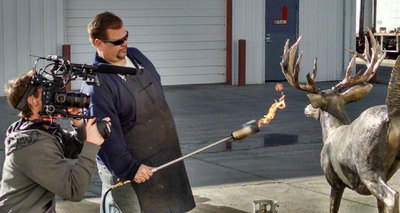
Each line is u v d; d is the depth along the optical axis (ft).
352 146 21.09
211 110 52.44
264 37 67.00
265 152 38.99
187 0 64.44
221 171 34.53
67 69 15.34
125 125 19.33
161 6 63.72
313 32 68.80
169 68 64.59
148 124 19.49
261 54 66.95
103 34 18.66
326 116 22.90
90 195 29.99
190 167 35.35
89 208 28.12
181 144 40.93
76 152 15.90
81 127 15.51
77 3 60.80
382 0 97.40
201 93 60.59
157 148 19.65
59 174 14.62
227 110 52.44
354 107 53.98
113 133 18.72
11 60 59.21
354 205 28.35
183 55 64.90
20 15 59.21
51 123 15.06
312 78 23.18
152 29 63.62
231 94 60.23
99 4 61.57
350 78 23.67
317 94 22.93
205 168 35.14
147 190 19.58
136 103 19.24
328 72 69.72
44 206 15.03
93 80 16.07
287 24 67.92
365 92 23.15
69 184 14.67
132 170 18.65
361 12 97.50
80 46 61.21
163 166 18.76
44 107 14.78
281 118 49.32
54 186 14.60
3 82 58.90
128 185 19.49
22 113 15.02
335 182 22.62
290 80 23.25
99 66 15.94
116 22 18.76
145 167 18.69
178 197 20.01
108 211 19.83
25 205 14.84
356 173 21.50
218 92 61.21
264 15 66.90
